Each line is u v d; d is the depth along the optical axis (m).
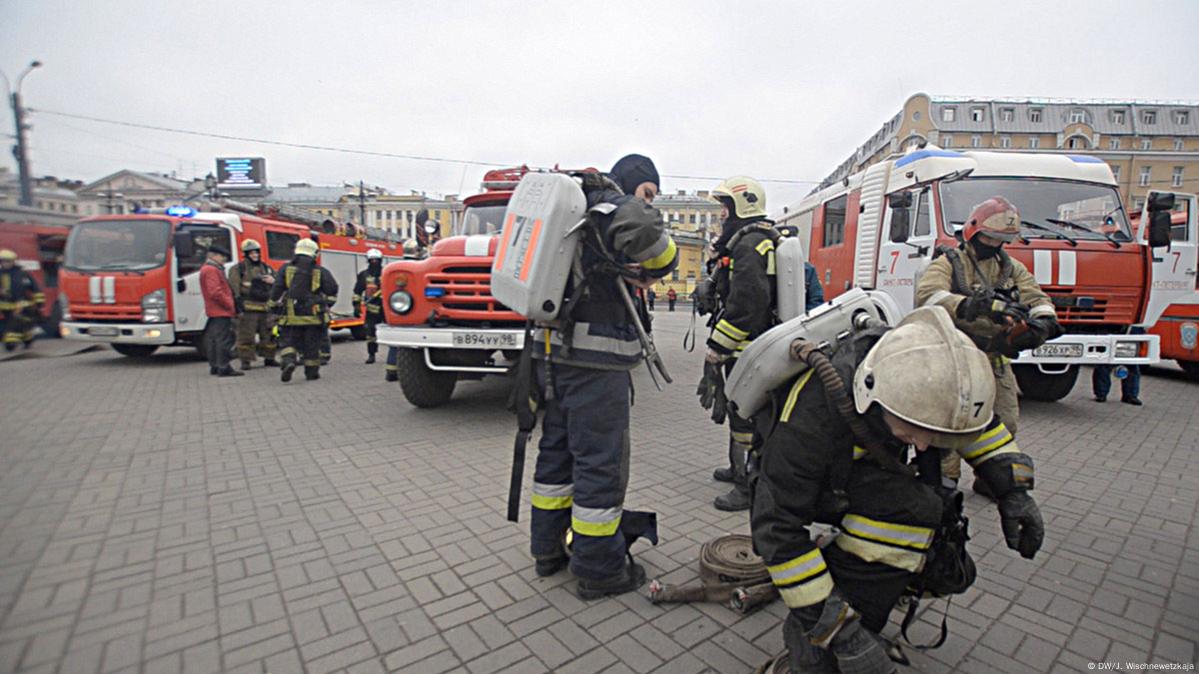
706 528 3.64
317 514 3.79
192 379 8.70
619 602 2.79
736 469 3.91
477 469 4.70
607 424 2.74
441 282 5.95
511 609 2.73
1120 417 6.65
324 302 8.73
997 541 3.48
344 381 8.77
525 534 3.52
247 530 3.54
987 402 1.61
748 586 2.77
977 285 3.34
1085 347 6.17
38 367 5.65
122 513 3.76
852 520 1.94
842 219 9.34
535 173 2.94
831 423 1.80
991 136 58.47
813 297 4.86
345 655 2.38
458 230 7.47
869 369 1.72
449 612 2.70
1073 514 3.88
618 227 2.59
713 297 4.05
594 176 2.85
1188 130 56.78
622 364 2.74
